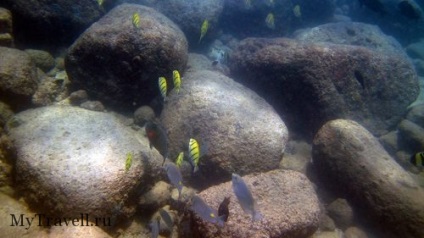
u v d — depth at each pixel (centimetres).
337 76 193
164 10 272
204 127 154
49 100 166
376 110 213
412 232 136
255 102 176
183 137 157
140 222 125
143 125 174
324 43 204
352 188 153
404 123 219
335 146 160
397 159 207
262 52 202
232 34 354
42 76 180
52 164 109
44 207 107
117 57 162
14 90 146
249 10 330
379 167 149
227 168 145
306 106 197
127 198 115
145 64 164
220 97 167
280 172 141
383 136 217
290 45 197
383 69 211
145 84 173
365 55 204
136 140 134
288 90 197
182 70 185
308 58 187
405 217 137
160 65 167
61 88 178
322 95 189
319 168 169
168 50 165
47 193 105
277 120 166
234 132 151
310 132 205
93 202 104
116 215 111
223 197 120
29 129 124
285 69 191
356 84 201
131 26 162
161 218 125
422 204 137
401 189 142
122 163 116
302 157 193
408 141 213
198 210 96
